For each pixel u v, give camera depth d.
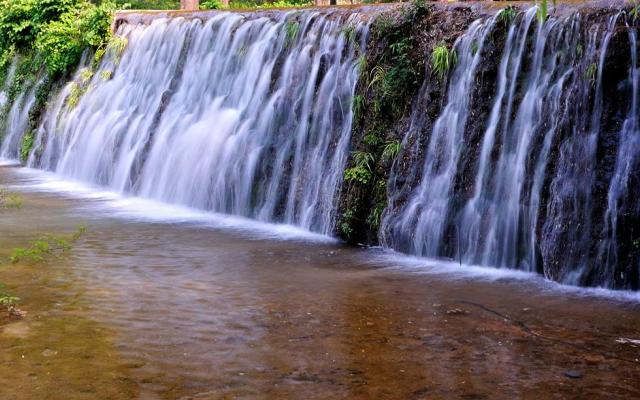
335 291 7.68
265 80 13.23
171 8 29.53
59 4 22.41
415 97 10.61
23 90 21.47
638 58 8.19
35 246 9.26
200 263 8.83
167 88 15.67
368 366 5.52
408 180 10.12
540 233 8.57
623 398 5.01
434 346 5.99
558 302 7.40
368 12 12.11
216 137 13.28
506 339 6.19
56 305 6.88
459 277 8.45
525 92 9.28
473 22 10.21
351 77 11.58
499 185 9.20
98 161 16.03
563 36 9.04
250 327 6.38
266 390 5.05
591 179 8.25
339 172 10.97
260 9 14.96
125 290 7.48
